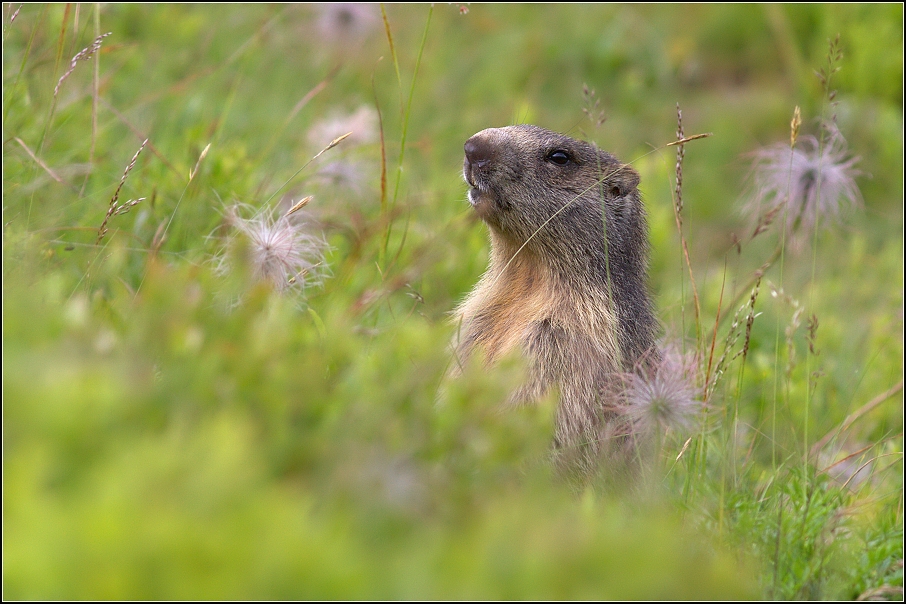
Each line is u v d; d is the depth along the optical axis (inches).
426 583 157.9
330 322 286.2
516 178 349.1
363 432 197.5
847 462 392.5
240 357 197.3
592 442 313.9
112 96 505.4
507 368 249.6
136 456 157.2
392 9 741.9
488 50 796.0
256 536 151.4
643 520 220.8
